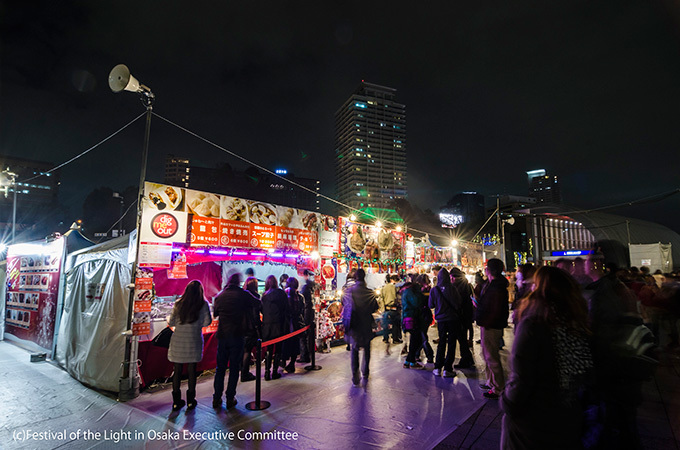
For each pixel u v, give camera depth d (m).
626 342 2.84
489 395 5.20
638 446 2.61
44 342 8.37
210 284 6.83
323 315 8.73
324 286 9.05
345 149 172.88
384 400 5.17
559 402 1.94
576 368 1.96
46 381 6.35
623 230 39.66
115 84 5.50
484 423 4.34
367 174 165.12
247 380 6.20
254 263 7.55
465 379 6.14
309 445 3.90
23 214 51.81
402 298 7.11
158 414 4.84
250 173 98.19
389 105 173.50
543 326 2.01
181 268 6.29
